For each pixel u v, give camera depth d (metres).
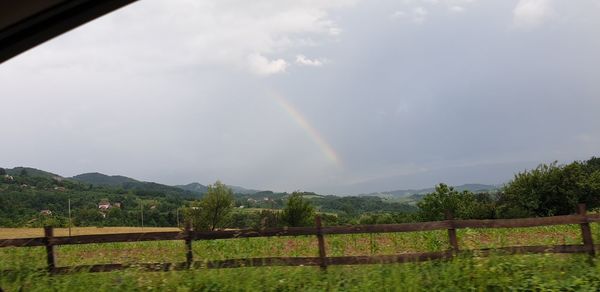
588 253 9.17
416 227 9.47
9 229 39.16
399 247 13.19
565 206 45.75
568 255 9.30
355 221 48.84
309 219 47.09
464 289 8.14
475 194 51.50
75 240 9.73
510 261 8.91
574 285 7.89
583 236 9.26
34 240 9.69
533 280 8.16
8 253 10.26
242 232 9.59
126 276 8.91
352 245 14.72
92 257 13.05
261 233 9.60
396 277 8.45
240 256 10.70
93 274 9.31
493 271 8.45
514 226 9.36
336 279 8.76
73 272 9.45
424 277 8.66
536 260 8.98
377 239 15.52
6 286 8.65
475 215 44.91
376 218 48.16
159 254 12.38
